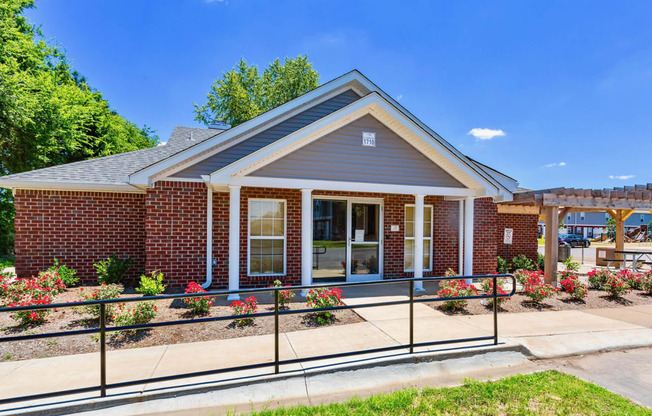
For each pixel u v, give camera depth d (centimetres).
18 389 335
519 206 1191
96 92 2580
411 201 950
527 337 493
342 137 741
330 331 513
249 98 2978
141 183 709
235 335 491
